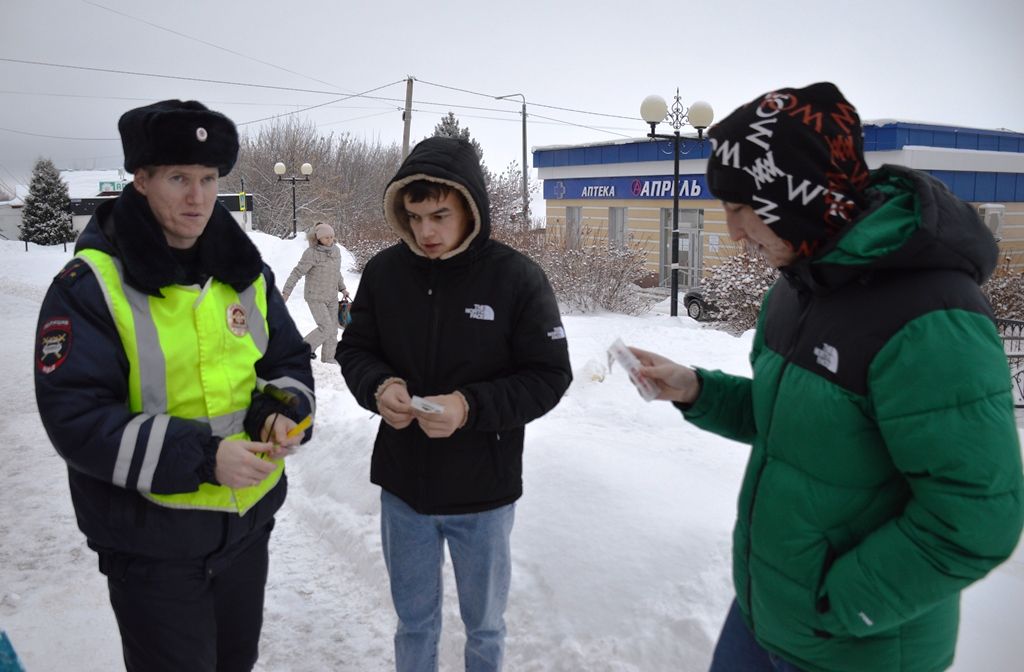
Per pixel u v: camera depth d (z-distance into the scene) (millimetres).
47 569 3867
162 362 2105
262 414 2285
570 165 28203
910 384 1466
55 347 1968
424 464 2527
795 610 1709
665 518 3291
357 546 3891
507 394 2412
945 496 1434
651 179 24719
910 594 1507
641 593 2965
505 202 40156
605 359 7895
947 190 1575
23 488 4918
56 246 35781
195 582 2232
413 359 2559
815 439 1638
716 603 2889
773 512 1733
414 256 2559
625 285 16875
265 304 2459
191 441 2029
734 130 1680
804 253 1660
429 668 2723
